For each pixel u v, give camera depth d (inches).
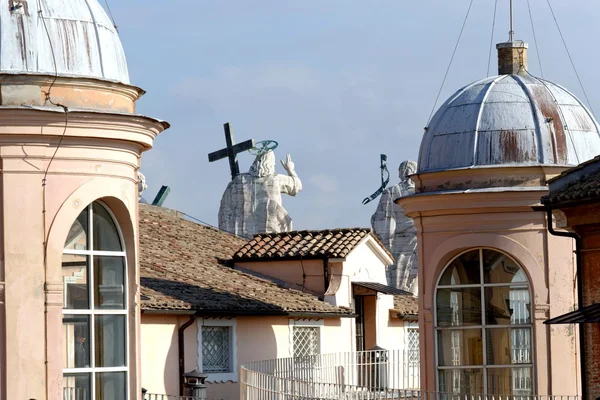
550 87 1712.6
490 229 1646.2
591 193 1230.3
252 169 2878.9
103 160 1240.8
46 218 1212.5
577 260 1283.2
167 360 1802.4
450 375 1681.8
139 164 1299.2
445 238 1669.5
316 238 2229.3
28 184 1208.2
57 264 1214.3
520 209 1638.8
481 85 1721.2
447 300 1685.5
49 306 1206.9
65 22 1236.5
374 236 2253.9
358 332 2251.5
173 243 2210.9
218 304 1889.8
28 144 1205.1
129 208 1270.9
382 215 2864.2
